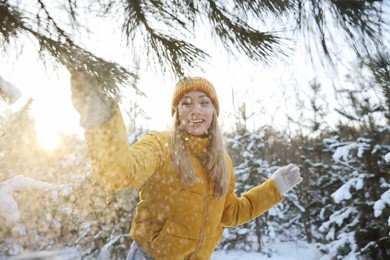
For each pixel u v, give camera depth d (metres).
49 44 0.83
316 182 11.67
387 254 7.00
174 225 1.38
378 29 0.98
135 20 1.06
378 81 1.03
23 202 1.37
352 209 7.70
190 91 1.50
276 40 1.12
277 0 1.07
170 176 1.39
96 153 0.95
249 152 12.23
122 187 1.13
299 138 15.98
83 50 0.84
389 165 7.34
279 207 12.14
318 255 10.38
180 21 1.10
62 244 5.61
